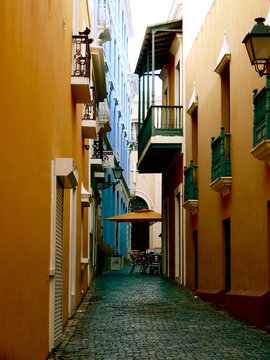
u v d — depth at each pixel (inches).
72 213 463.8
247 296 419.5
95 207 872.9
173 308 499.8
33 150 238.1
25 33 213.3
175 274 789.2
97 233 943.7
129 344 330.0
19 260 205.6
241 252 452.8
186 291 653.9
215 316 449.1
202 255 605.9
